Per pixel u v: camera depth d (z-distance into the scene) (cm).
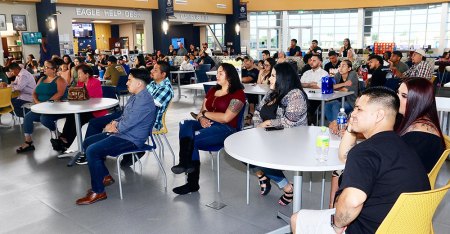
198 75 907
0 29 1102
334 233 162
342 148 200
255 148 227
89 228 274
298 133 267
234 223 278
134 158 412
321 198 300
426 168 189
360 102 160
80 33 1691
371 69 605
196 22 1620
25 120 478
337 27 1692
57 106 406
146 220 285
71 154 449
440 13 1465
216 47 1800
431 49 1467
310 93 497
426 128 194
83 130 578
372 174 139
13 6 1127
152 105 323
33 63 1028
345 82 521
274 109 307
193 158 322
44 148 496
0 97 539
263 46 1792
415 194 130
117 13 1369
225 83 336
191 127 326
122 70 844
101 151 315
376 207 143
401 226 138
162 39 1480
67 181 373
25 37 1141
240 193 334
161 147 431
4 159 448
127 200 322
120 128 318
